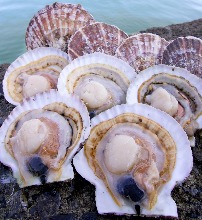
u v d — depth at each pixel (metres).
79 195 0.25
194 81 0.29
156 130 0.25
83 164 0.24
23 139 0.24
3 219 0.24
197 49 0.33
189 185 0.26
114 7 0.60
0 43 0.50
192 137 0.28
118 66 0.31
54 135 0.25
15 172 0.24
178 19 0.57
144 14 0.58
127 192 0.22
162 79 0.30
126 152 0.23
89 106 0.28
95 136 0.25
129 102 0.29
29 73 0.33
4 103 0.36
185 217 0.24
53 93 0.27
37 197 0.25
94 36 0.36
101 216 0.24
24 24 0.54
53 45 0.39
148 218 0.23
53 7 0.39
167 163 0.24
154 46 0.36
